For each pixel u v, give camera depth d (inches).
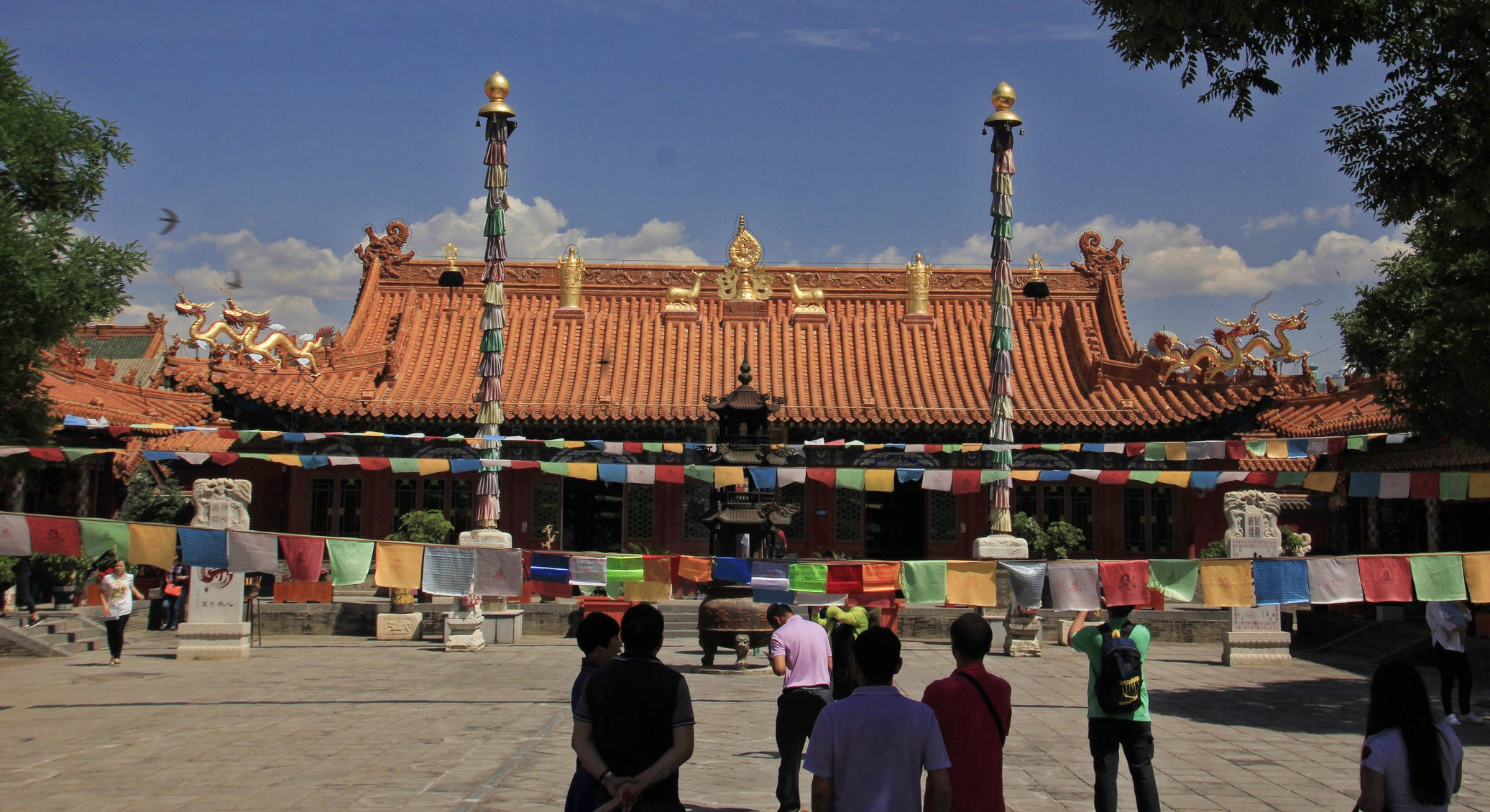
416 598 1311.5
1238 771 550.3
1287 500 1592.0
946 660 1010.1
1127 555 1481.3
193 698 756.6
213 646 984.9
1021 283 1621.6
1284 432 1572.3
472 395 1449.3
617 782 304.8
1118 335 1546.5
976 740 322.7
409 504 1478.8
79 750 577.9
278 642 1163.3
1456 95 559.8
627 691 316.2
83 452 836.0
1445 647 722.8
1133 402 1440.7
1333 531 1535.4
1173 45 566.6
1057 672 941.2
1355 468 1373.0
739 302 1590.8
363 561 671.8
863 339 1568.7
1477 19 533.3
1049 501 1504.7
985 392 1476.4
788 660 451.5
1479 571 654.5
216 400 1418.6
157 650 1077.8
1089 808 473.4
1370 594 658.8
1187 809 473.7
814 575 688.4
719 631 887.1
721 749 594.2
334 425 1432.1
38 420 877.2
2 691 793.6
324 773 523.5
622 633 328.2
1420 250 805.9
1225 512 1007.6
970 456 1469.0
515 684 831.1
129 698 759.7
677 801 315.9
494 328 1119.0
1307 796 497.4
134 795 480.7
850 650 506.0
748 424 919.0
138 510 1412.4
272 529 1485.0
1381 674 296.7
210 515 956.0
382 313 1595.7
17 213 753.6
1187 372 1460.4
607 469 924.6
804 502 1509.6
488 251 1129.4
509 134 1144.2
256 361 1427.2
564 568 687.1
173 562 651.5
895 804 285.6
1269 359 1427.2
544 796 480.4
